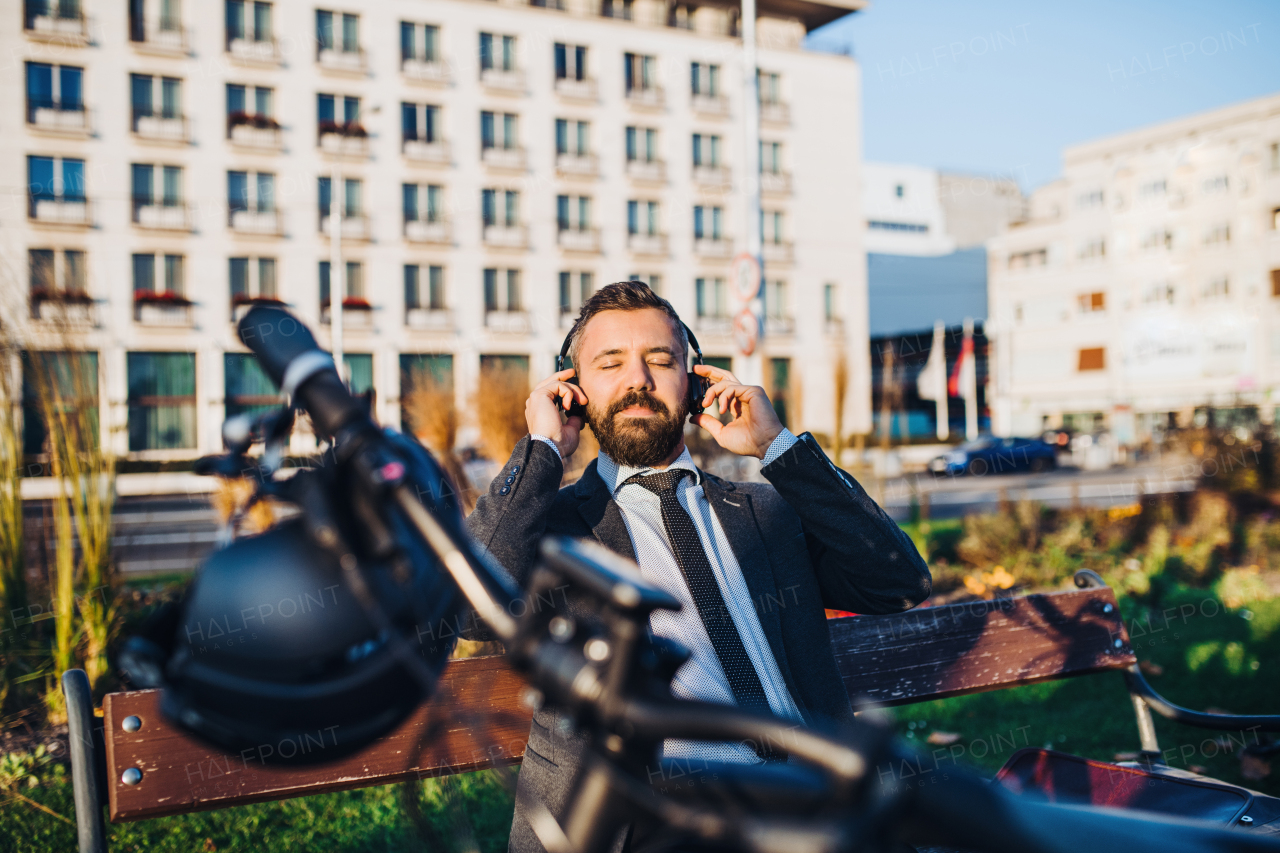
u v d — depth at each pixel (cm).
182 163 2702
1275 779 321
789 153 3553
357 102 2914
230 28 2762
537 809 80
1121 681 441
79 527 413
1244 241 3600
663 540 179
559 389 181
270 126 2786
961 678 246
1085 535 782
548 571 71
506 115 3134
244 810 297
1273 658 476
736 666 170
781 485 177
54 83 2589
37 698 400
